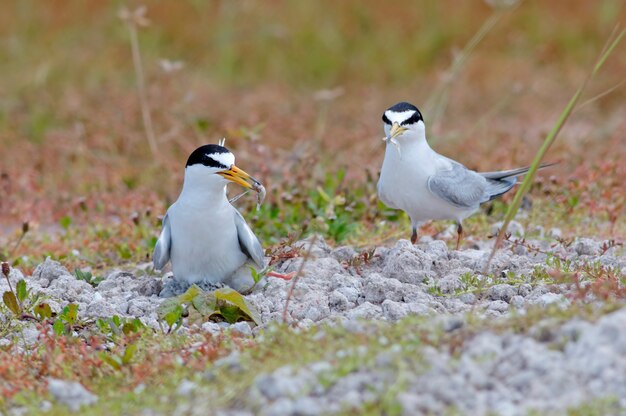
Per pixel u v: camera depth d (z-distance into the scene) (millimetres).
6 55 23297
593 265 10141
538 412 6551
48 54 23406
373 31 25625
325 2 26156
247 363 7559
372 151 17359
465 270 10375
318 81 23938
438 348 7438
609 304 7730
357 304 10031
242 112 20234
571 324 7375
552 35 25250
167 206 14414
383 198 11875
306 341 7758
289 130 19203
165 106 19953
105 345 9133
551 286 9758
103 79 22156
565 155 16656
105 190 16156
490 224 13375
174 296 10352
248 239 10430
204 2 25250
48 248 13234
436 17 25891
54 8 25047
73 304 9516
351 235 12828
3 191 15828
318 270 10773
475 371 7020
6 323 9750
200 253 10406
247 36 24828
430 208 11625
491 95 22172
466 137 18438
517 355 7176
